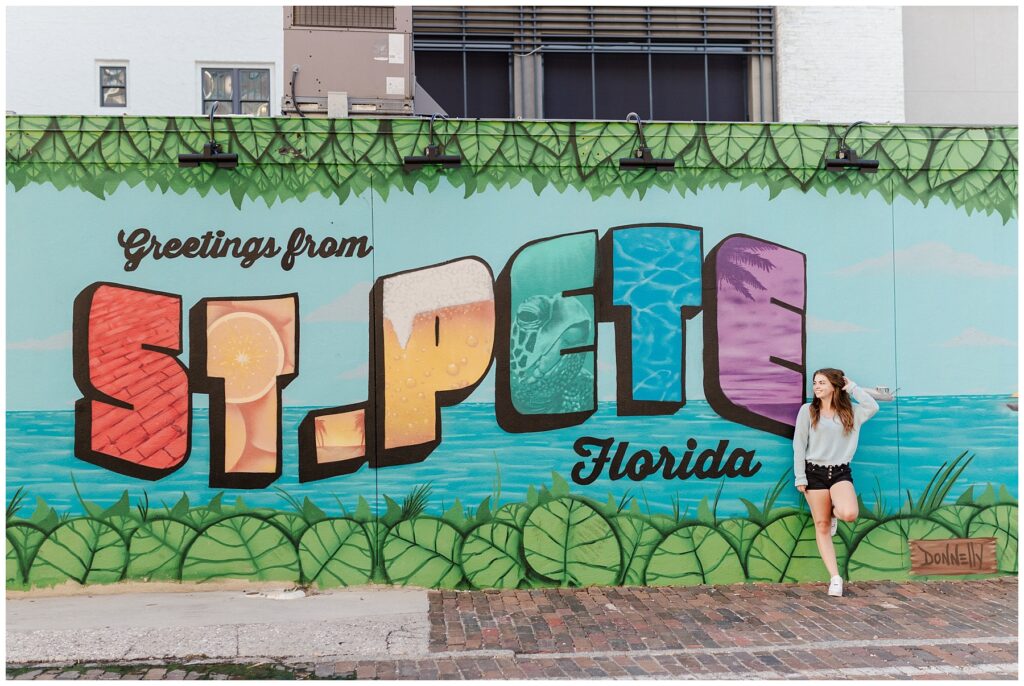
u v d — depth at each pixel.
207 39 8.88
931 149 7.11
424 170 6.78
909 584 6.85
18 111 8.59
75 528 6.47
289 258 6.67
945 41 9.62
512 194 6.82
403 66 8.10
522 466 6.75
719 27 9.52
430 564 6.67
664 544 6.82
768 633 5.62
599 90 9.46
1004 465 7.05
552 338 6.81
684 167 6.94
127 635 5.50
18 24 8.62
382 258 6.73
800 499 6.92
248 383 6.62
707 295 6.93
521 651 5.26
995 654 5.18
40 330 6.48
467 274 6.78
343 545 6.63
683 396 6.88
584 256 6.86
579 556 6.76
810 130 7.03
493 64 9.38
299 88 7.94
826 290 7.00
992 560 7.02
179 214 6.61
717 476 6.88
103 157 6.56
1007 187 7.15
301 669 4.94
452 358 6.75
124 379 6.54
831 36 9.45
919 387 7.03
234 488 6.59
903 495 6.98
